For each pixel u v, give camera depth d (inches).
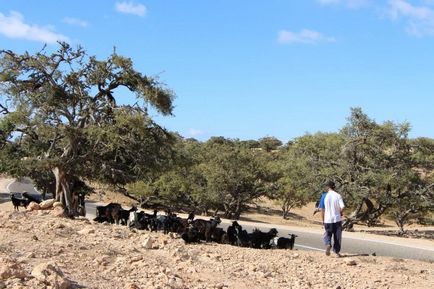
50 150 1003.9
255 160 2320.4
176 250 446.3
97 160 1002.7
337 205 521.3
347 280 407.5
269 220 2354.8
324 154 1669.5
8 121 947.3
